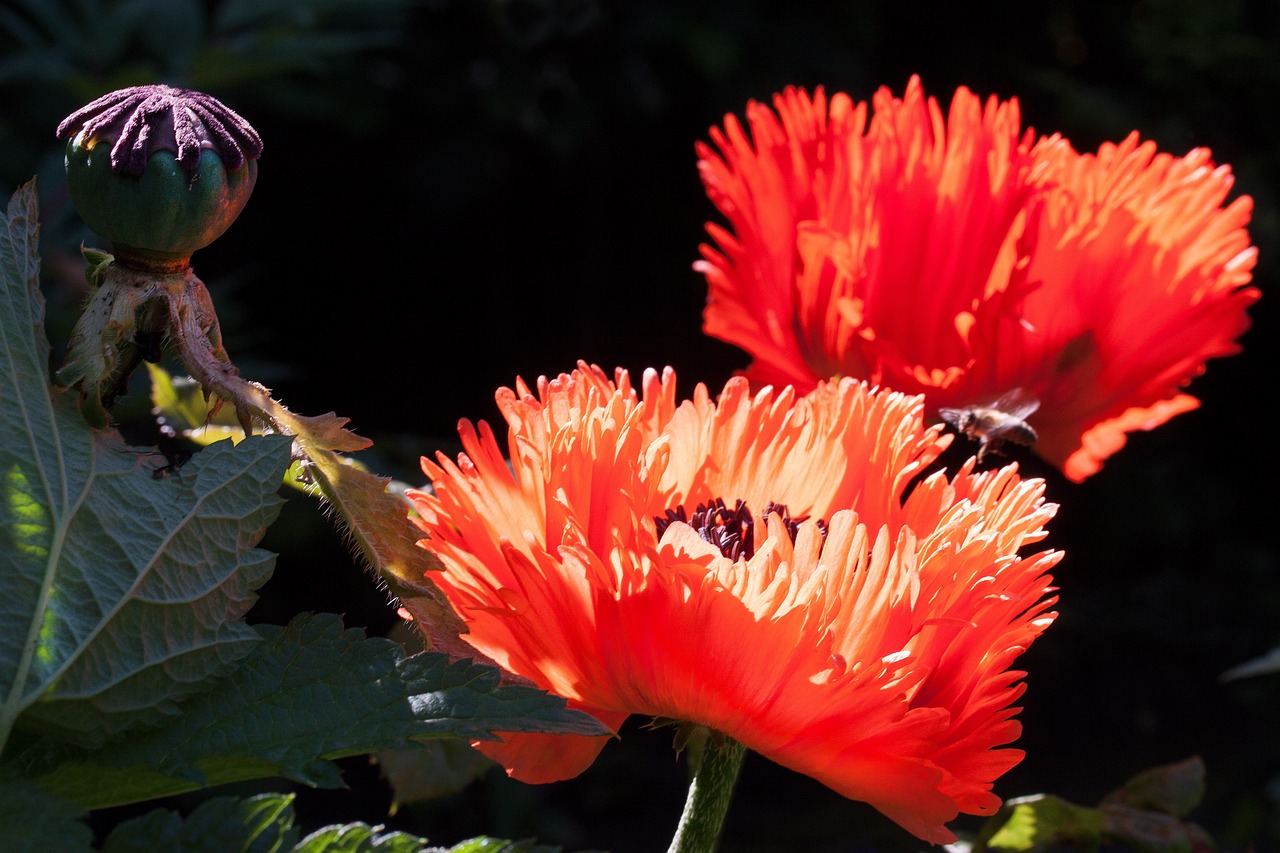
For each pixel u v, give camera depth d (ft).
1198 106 11.61
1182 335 2.21
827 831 5.51
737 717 1.88
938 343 2.19
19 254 1.85
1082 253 2.19
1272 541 13.10
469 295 13.21
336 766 1.79
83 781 1.81
